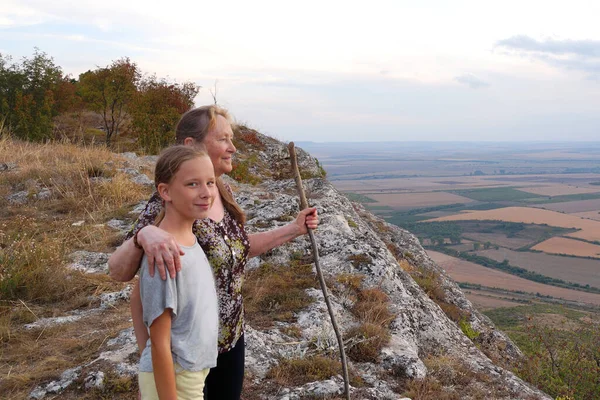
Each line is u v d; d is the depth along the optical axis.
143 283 2.00
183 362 2.08
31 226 8.38
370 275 6.75
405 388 4.60
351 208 12.88
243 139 19.42
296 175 3.09
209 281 2.23
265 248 2.91
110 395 3.91
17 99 24.25
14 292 5.92
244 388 4.14
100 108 24.34
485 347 9.22
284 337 5.05
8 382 4.07
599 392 7.42
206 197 2.14
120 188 10.35
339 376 4.45
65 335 4.94
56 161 11.91
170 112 20.03
